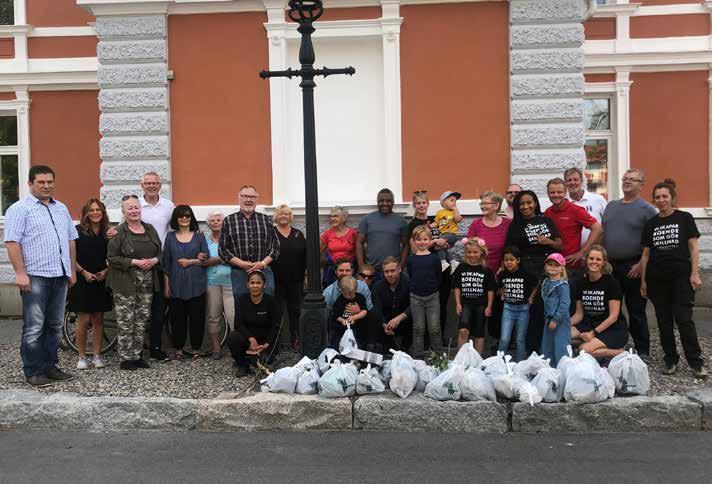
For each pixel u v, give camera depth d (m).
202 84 10.39
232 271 8.34
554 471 5.15
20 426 6.36
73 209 13.92
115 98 10.38
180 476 5.11
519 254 7.72
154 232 8.30
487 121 10.17
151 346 8.50
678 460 5.38
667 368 7.48
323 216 10.22
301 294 8.97
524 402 6.19
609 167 14.02
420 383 6.54
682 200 13.71
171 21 10.39
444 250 8.84
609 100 13.97
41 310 7.28
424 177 10.20
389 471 5.17
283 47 10.25
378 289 8.35
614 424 6.14
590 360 6.38
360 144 10.42
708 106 13.64
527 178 10.10
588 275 7.64
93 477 5.10
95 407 6.35
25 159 13.91
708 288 12.82
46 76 13.73
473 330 7.95
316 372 6.64
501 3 10.13
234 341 7.53
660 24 13.66
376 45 10.37
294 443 5.88
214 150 10.41
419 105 10.20
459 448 5.71
